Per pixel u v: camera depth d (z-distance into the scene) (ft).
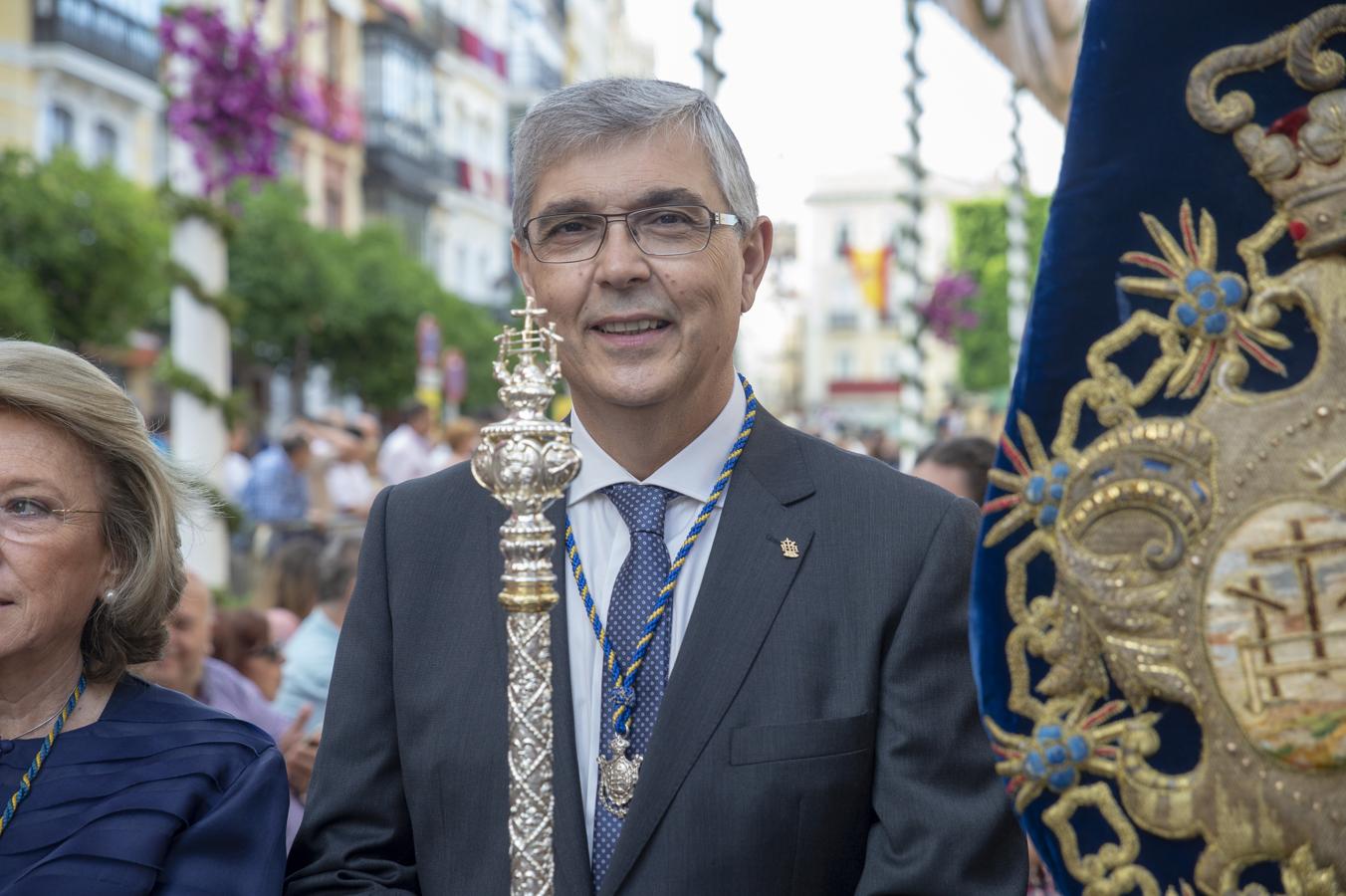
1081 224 4.90
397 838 6.77
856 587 6.56
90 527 6.59
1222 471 4.66
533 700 5.54
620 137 6.49
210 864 6.40
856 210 129.39
